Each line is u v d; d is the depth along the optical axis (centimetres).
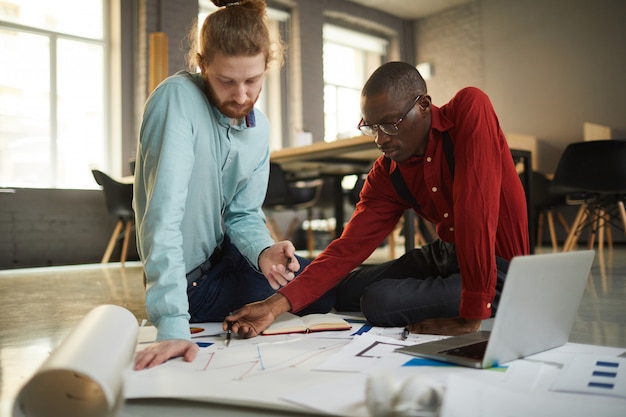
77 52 579
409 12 823
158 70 545
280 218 684
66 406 73
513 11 737
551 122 704
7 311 210
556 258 101
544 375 92
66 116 575
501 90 751
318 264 150
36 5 558
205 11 644
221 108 130
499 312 93
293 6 719
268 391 86
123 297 252
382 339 121
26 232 521
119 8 581
